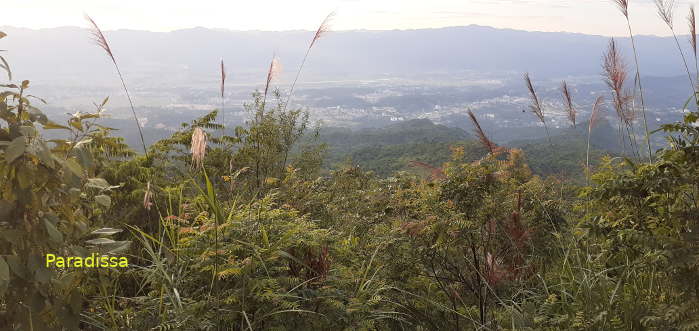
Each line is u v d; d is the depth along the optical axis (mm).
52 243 2002
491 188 3535
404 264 3578
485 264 3400
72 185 2045
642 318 2473
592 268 3176
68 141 2166
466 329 3410
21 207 1967
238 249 2832
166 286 2678
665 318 2338
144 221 3773
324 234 3121
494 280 3363
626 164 3258
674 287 2609
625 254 2971
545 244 3990
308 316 2652
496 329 3137
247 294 2617
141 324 2617
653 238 2562
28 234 1958
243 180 5117
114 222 3566
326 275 3000
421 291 3791
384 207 4469
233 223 2898
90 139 2211
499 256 3607
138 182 3883
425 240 3551
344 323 2771
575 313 2955
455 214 3371
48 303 2027
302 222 3260
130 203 3756
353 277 3199
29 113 2072
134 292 3215
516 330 3000
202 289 2752
